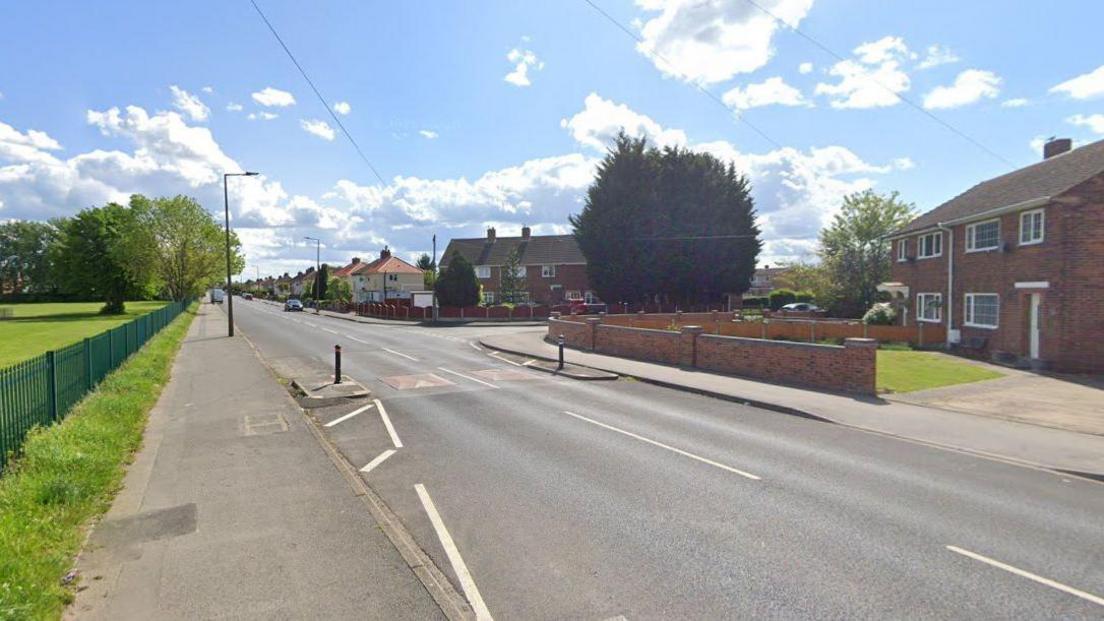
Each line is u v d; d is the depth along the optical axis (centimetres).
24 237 11206
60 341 2927
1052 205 1842
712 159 4694
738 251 4644
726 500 707
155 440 963
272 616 439
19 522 542
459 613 448
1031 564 545
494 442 983
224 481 750
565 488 749
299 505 668
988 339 2169
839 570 530
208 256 6488
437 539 595
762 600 477
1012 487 770
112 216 6344
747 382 1573
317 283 8506
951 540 597
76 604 450
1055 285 1834
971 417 1188
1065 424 1129
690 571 526
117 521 616
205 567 515
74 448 762
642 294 4647
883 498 720
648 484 765
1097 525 641
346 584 489
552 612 459
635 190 4584
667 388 1553
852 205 3994
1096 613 462
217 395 1398
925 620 450
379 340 3067
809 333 2909
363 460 882
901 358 2105
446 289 5338
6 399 750
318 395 1402
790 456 909
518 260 5828
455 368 1944
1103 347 1789
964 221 2269
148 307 7512
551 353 2294
